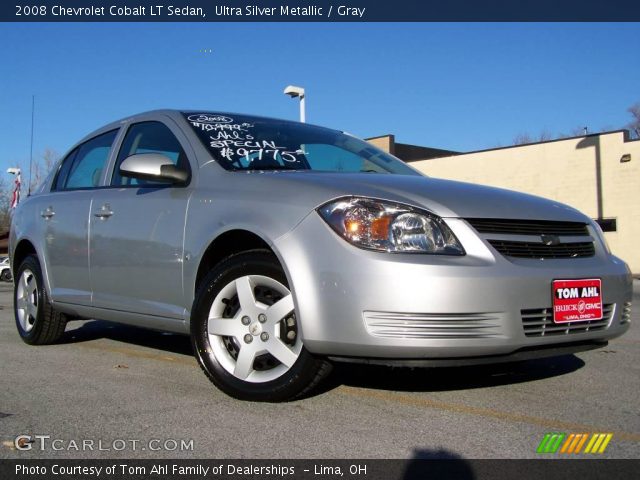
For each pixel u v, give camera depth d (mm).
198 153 4090
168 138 4406
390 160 4836
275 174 3688
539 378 4078
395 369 4262
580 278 3393
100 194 4691
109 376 4148
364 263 3068
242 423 3135
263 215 3434
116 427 3105
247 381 3479
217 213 3686
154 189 4246
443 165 27328
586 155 23500
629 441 2912
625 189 22625
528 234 3383
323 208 3266
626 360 4680
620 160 22719
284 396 3383
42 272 5160
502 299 3104
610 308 3594
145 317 4172
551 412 3332
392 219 3148
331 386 3807
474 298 3047
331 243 3164
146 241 4121
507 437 2951
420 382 3922
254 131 4441
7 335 6012
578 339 3414
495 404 3465
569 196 23953
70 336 5855
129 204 4344
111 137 5008
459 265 3074
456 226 3191
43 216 5254
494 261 3156
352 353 3119
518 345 3160
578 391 3762
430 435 2969
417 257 3072
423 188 3414
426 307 3000
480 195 3469
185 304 3881
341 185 3391
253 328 3465
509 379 4039
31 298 5414
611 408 3414
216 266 3629
